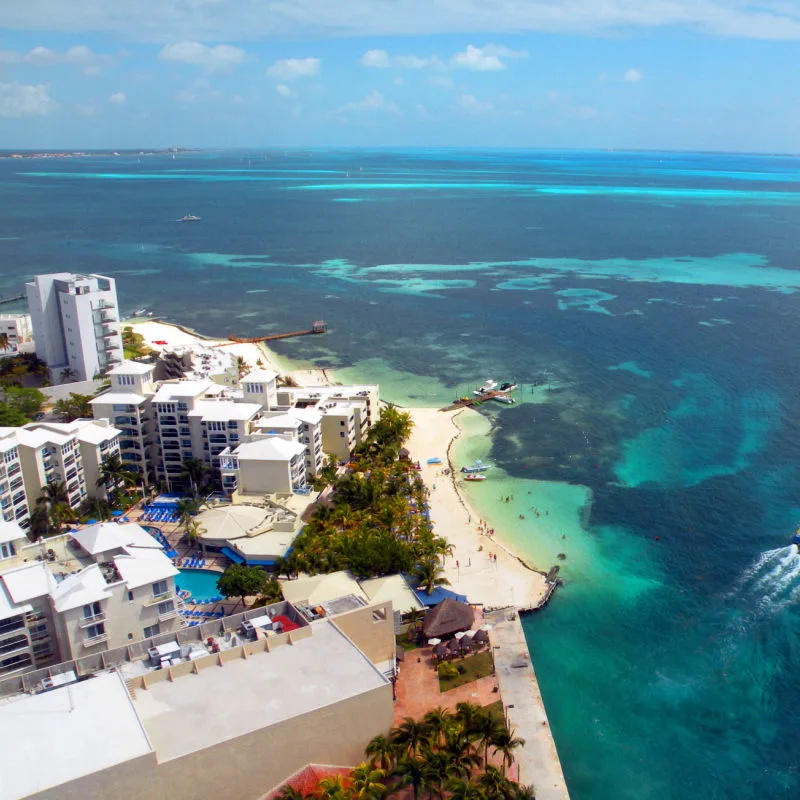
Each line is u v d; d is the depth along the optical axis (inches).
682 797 3134.8
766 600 4397.1
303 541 4488.2
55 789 2265.0
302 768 2723.9
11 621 3191.4
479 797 2642.7
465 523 5157.5
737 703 3631.9
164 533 4837.6
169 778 2455.7
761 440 6668.3
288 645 3036.4
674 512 5418.3
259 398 5743.1
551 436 6776.6
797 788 3179.1
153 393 5605.3
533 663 3868.1
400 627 3929.6
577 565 4736.7
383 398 7765.8
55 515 4643.2
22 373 7755.9
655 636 4092.0
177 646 2994.6
